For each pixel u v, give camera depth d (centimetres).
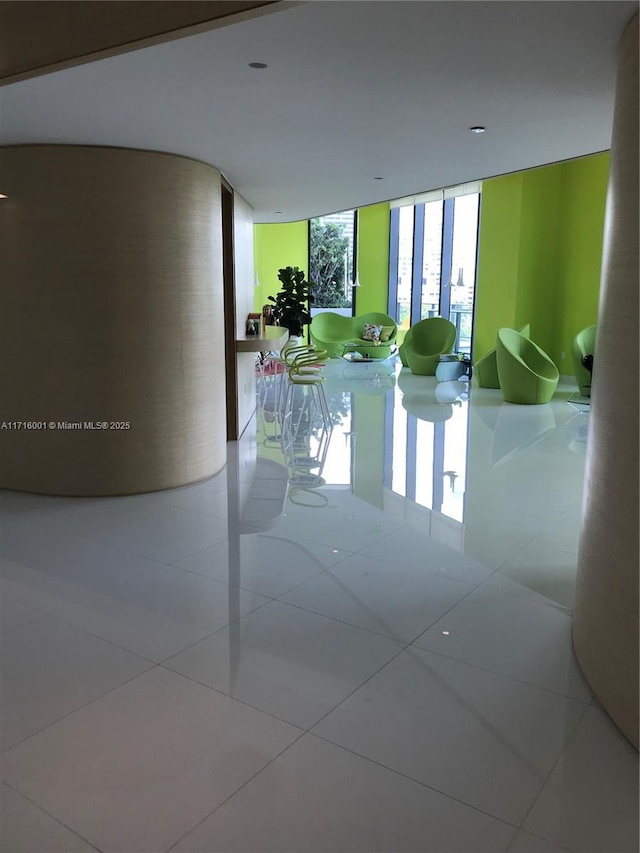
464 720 251
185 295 506
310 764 229
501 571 382
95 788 218
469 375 1138
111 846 196
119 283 476
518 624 323
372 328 1373
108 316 479
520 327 1087
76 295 475
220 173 553
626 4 232
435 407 885
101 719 252
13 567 386
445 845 196
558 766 227
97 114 376
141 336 490
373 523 458
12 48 213
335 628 318
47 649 300
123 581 368
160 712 256
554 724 249
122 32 203
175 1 180
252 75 308
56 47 211
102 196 462
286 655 295
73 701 263
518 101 354
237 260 682
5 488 523
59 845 196
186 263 502
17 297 481
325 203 780
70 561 394
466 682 275
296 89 330
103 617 328
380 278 1473
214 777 222
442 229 1288
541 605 342
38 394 495
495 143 456
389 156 498
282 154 486
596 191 995
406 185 638
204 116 380
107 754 233
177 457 527
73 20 191
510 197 1059
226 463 609
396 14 244
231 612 333
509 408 873
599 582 260
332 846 195
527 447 670
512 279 1071
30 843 197
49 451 504
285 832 200
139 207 470
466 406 890
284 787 218
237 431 695
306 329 1538
